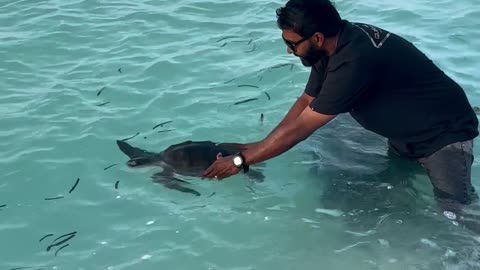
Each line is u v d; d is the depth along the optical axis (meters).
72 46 7.18
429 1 8.48
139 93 6.21
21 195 4.86
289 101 6.06
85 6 8.27
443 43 7.31
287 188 4.96
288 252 4.36
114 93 6.21
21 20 7.82
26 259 4.24
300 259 4.29
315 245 4.41
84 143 5.46
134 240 4.43
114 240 4.43
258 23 7.77
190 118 5.81
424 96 4.64
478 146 5.38
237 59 6.88
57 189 4.93
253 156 4.58
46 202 4.79
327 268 4.21
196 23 7.79
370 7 8.32
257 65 6.73
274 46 7.16
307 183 5.01
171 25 7.72
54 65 6.77
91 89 6.28
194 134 5.57
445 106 4.69
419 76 4.61
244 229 4.55
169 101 6.07
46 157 5.28
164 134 5.57
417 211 4.68
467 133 4.74
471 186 4.76
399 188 4.91
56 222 4.59
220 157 4.75
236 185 4.99
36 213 4.67
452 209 4.60
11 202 4.78
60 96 6.14
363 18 8.00
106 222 4.60
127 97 6.14
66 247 4.36
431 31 7.62
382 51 4.45
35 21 7.78
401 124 4.73
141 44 7.23
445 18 7.96
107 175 5.08
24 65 6.75
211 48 7.12
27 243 4.39
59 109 5.94
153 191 4.91
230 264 4.25
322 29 4.23
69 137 5.54
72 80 6.45
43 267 4.17
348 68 4.32
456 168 4.70
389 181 4.99
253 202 4.82
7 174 5.07
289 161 5.27
